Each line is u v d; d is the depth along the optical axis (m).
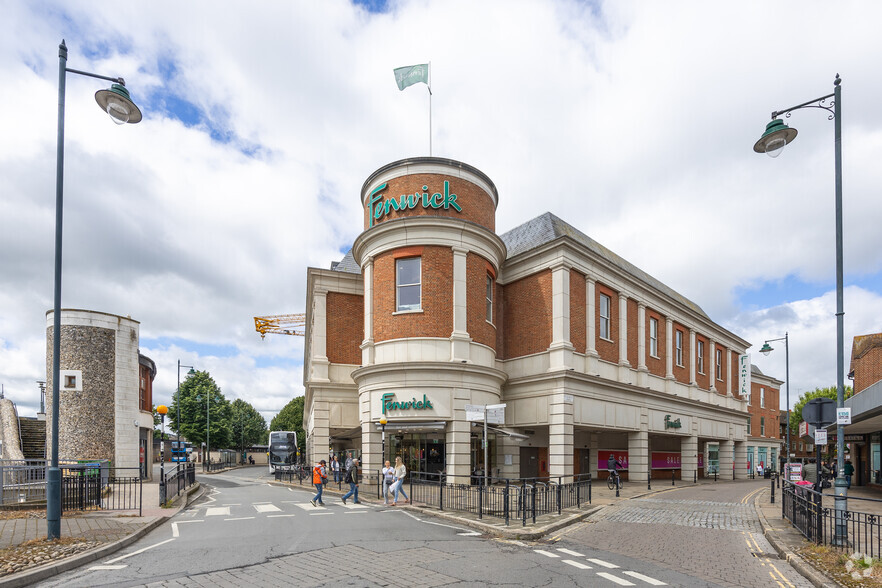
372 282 24.81
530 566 8.98
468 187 24.77
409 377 22.58
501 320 27.81
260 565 8.88
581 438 30.05
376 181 25.64
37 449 30.78
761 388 58.94
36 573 8.12
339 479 23.38
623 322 28.91
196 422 71.56
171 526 13.52
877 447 28.47
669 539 11.91
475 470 23.84
